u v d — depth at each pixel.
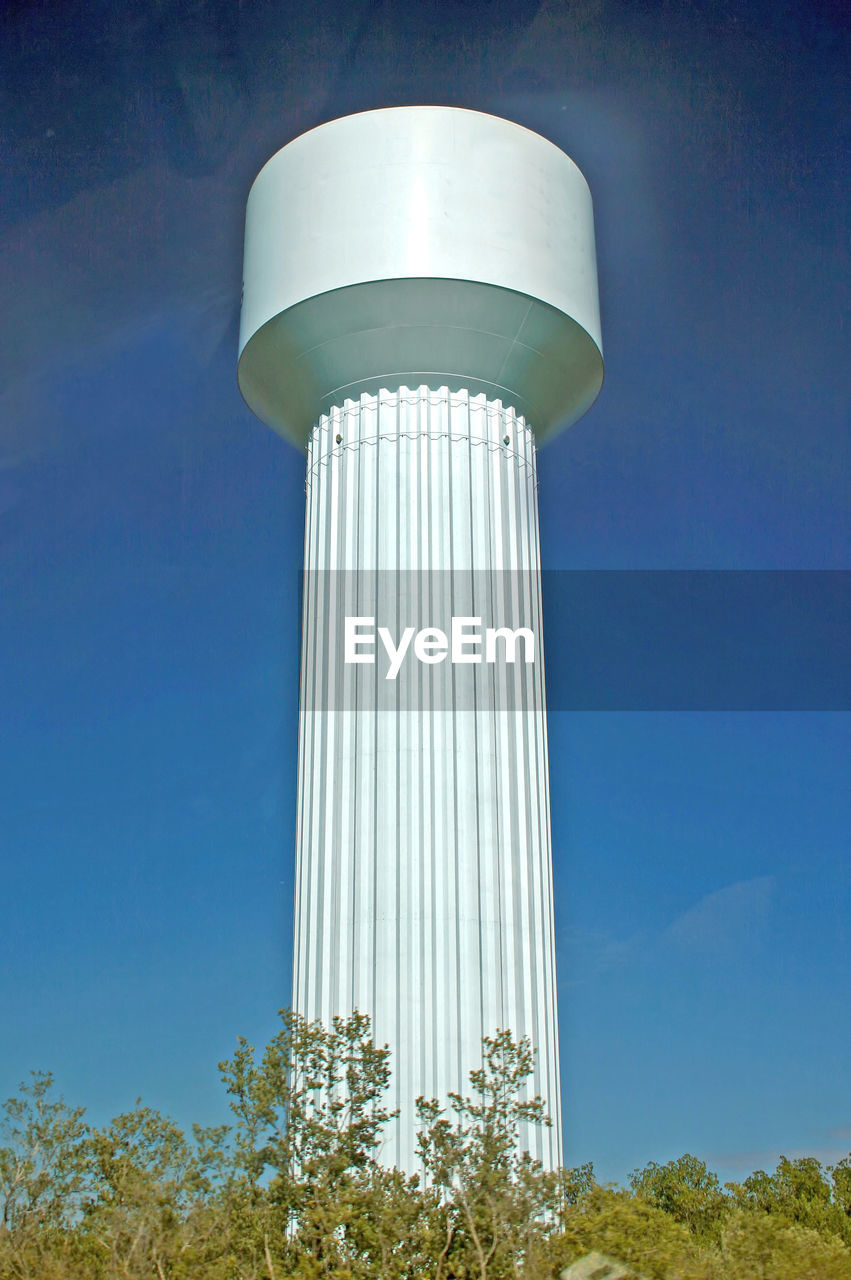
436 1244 21.53
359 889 27.17
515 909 27.39
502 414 31.83
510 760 28.62
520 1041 24.75
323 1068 23.84
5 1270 23.59
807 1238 26.08
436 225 31.03
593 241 34.81
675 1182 54.09
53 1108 25.77
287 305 31.47
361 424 31.41
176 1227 22.41
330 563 30.48
